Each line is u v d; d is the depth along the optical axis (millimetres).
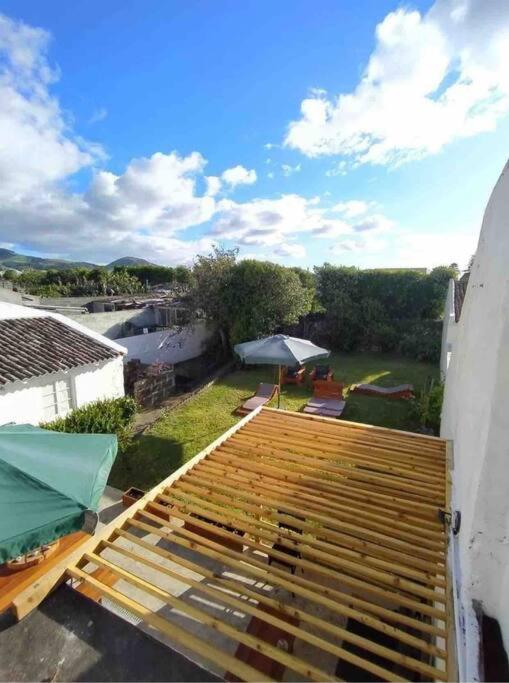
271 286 16266
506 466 1981
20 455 3988
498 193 3074
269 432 5789
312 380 13391
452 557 2725
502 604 1915
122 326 18266
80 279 38031
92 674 2223
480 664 1737
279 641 3318
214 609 4312
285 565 4062
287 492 4113
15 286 33156
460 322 5965
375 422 9977
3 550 3062
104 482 4219
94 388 9820
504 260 2297
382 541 3318
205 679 2178
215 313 16922
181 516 3729
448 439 5375
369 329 18141
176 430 9633
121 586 4609
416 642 2303
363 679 3201
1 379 7559
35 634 2480
